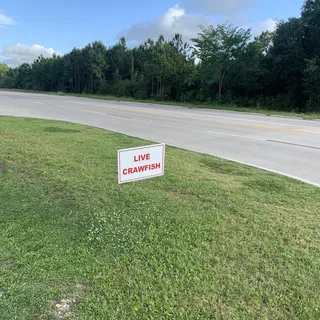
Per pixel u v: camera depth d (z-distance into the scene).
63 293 2.33
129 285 2.43
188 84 32.81
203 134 10.41
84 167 5.59
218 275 2.57
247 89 28.08
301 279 2.55
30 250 2.90
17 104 21.61
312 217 3.74
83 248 2.96
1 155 6.27
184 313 2.16
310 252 2.96
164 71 35.12
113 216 3.64
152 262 2.74
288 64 24.88
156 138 9.46
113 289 2.38
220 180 5.12
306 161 6.71
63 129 10.01
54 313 2.13
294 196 4.44
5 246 2.96
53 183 4.71
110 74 53.00
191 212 3.81
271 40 27.50
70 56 58.78
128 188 4.57
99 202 4.05
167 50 38.53
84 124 12.09
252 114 19.38
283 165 6.36
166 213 3.76
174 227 3.41
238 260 2.80
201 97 30.55
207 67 28.45
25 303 2.21
